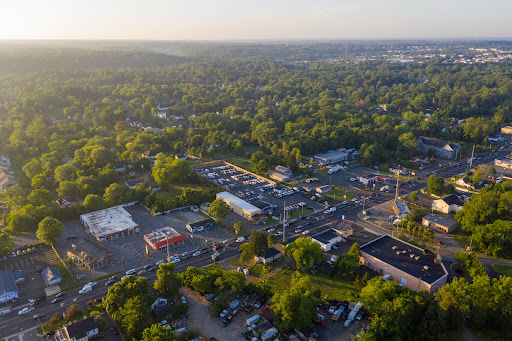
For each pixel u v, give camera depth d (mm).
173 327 99500
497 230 137500
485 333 97375
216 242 150750
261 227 164125
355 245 131500
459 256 127750
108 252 137500
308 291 105688
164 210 180500
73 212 173250
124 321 94750
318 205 189125
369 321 102688
